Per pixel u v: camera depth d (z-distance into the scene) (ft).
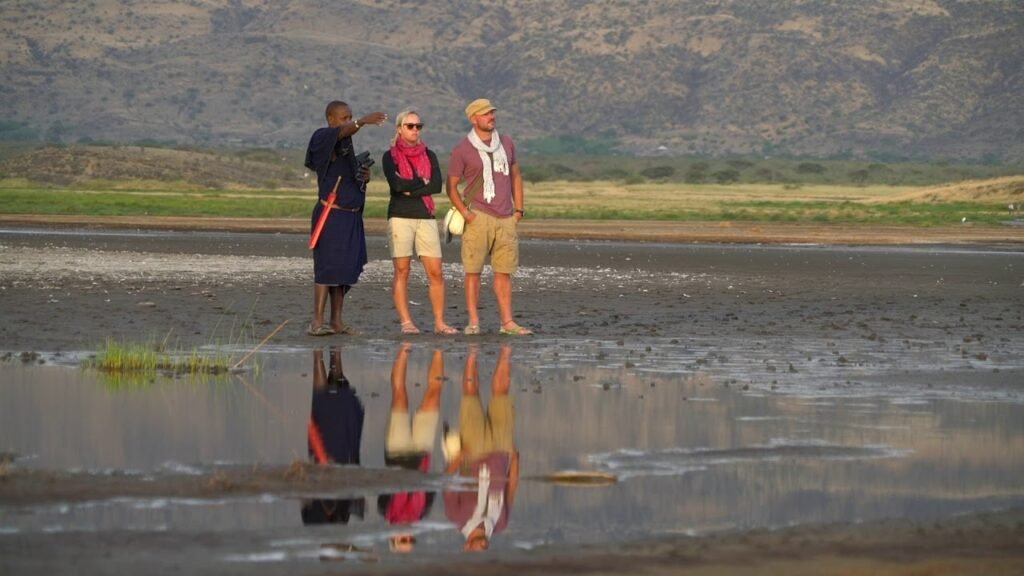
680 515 64.18
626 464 76.48
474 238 138.62
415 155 138.82
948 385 107.45
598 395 100.99
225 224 442.09
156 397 98.22
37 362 115.96
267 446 80.69
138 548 56.80
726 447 81.51
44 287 188.55
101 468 73.41
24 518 61.82
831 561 55.67
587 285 210.79
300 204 595.88
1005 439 84.38
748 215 521.65
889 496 68.54
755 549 57.47
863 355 126.21
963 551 57.31
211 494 67.46
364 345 131.03
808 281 229.04
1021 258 312.71
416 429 86.89
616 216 507.71
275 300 175.94
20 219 458.50
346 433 85.25
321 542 58.44
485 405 96.17
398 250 140.36
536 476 73.15
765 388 105.19
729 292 201.46
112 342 126.62
